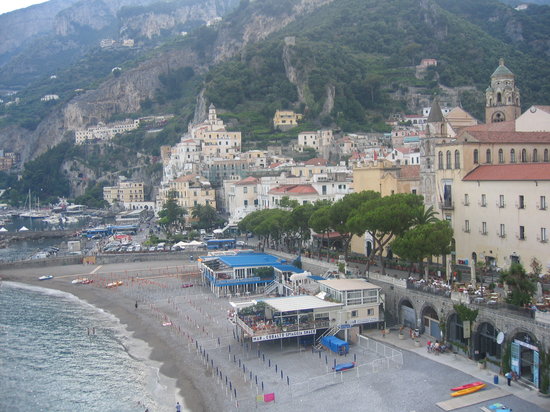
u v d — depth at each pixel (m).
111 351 91.88
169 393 72.38
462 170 99.94
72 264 174.75
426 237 84.12
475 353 72.12
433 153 107.88
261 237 176.12
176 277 147.88
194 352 86.62
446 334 77.50
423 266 104.25
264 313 89.12
